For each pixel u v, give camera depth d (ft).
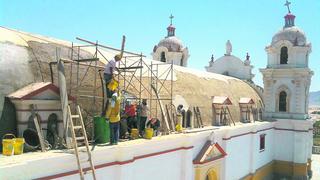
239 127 84.94
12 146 38.06
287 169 112.27
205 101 84.48
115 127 47.52
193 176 65.57
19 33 51.52
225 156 76.89
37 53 49.29
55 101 45.24
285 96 113.91
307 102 117.08
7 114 41.83
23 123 42.50
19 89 43.78
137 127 56.49
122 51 49.44
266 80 115.96
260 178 101.96
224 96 95.45
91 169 40.73
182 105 72.90
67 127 42.75
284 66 113.50
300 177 109.81
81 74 53.62
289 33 113.39
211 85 94.84
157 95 63.77
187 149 61.46
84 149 42.57
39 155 38.58
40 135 41.09
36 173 36.32
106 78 49.75
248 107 102.27
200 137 68.08
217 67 138.21
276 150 114.01
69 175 40.14
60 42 58.13
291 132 111.75
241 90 112.37
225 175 77.00
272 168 112.98
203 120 80.43
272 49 115.14
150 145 52.19
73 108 48.57
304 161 110.11
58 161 38.29
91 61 52.70
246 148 91.25
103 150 43.78
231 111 95.96
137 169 50.65
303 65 111.86
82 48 60.49
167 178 57.77
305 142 110.22
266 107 116.16
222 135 78.18
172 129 66.23
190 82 85.10
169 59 139.95
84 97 51.52
